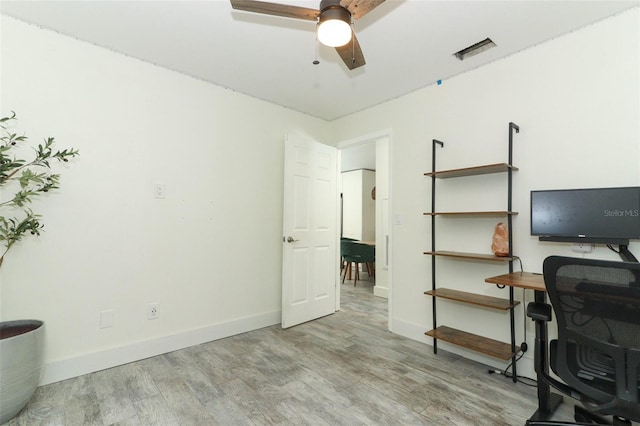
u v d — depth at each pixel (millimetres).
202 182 2895
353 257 5605
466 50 2402
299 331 3209
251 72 2777
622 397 1207
